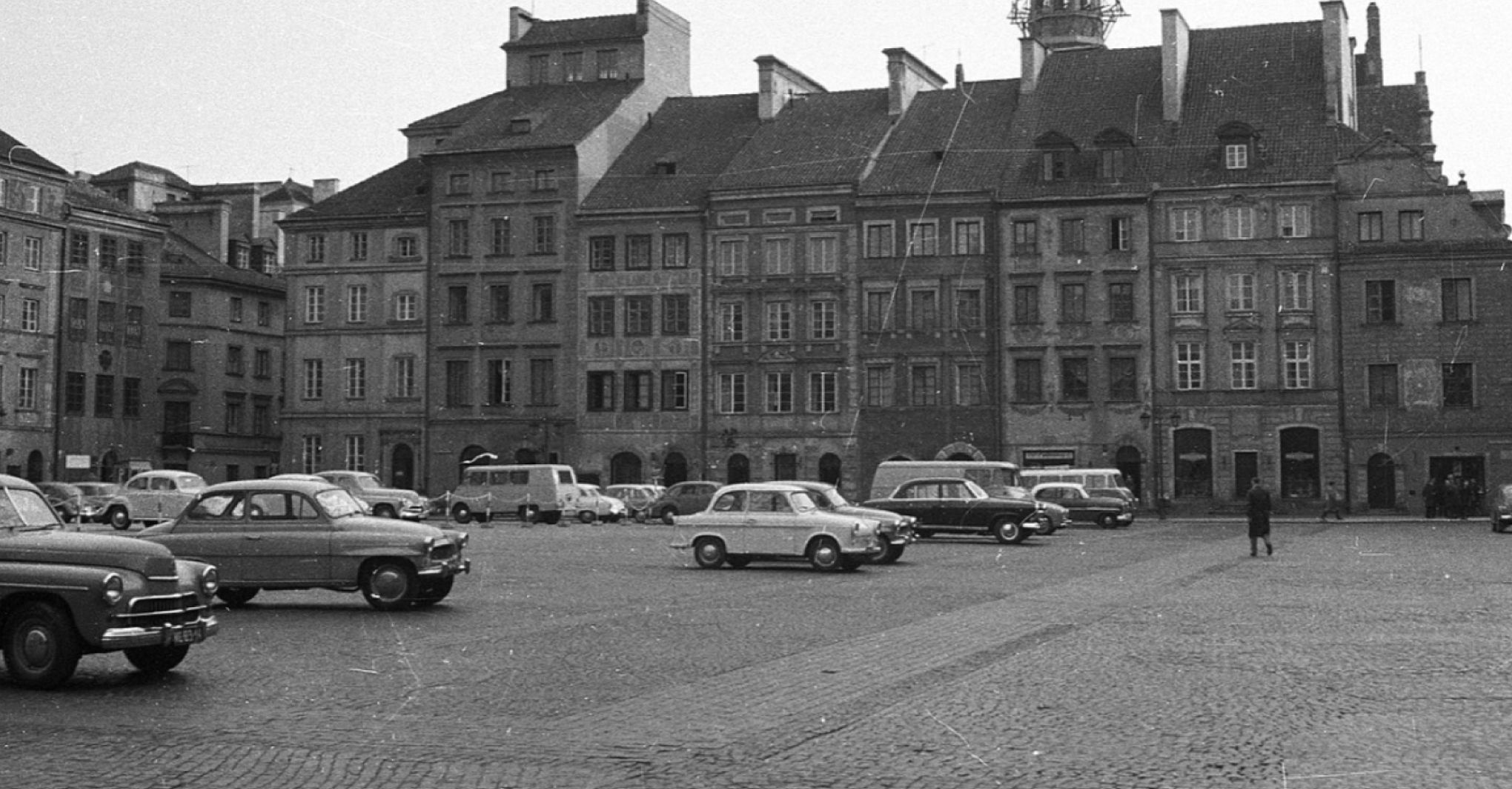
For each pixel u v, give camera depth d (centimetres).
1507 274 7425
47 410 8556
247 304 10081
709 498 6806
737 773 1229
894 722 1455
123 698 1616
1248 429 7688
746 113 9119
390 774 1225
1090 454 7875
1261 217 7700
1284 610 2562
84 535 1756
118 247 9081
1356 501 7544
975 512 4997
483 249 8875
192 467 9500
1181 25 8231
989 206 8062
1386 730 1398
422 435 8944
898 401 8162
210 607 1786
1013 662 1886
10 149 8325
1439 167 8212
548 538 5394
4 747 1339
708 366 8469
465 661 1903
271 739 1377
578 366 8681
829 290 8269
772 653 1986
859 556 3641
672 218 8556
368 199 9231
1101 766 1248
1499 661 1872
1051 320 7950
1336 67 7938
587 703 1573
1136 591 3002
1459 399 7481
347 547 2564
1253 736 1374
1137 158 7950
